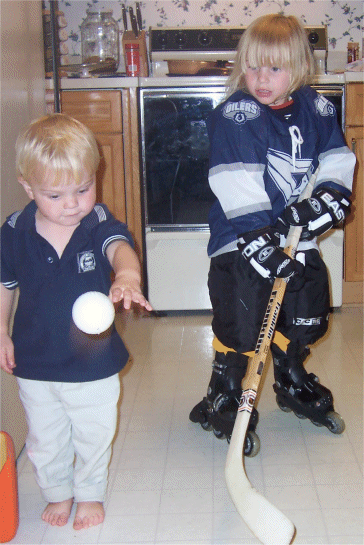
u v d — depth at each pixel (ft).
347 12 10.93
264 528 3.60
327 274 5.22
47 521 4.24
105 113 8.95
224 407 5.11
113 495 4.53
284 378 5.51
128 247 3.79
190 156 9.02
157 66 9.75
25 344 3.94
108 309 3.21
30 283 3.90
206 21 10.97
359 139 9.01
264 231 4.36
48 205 3.60
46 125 3.58
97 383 4.00
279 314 5.10
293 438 5.34
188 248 9.13
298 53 4.48
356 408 5.88
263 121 4.53
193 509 4.32
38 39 5.72
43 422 4.07
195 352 7.68
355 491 4.49
